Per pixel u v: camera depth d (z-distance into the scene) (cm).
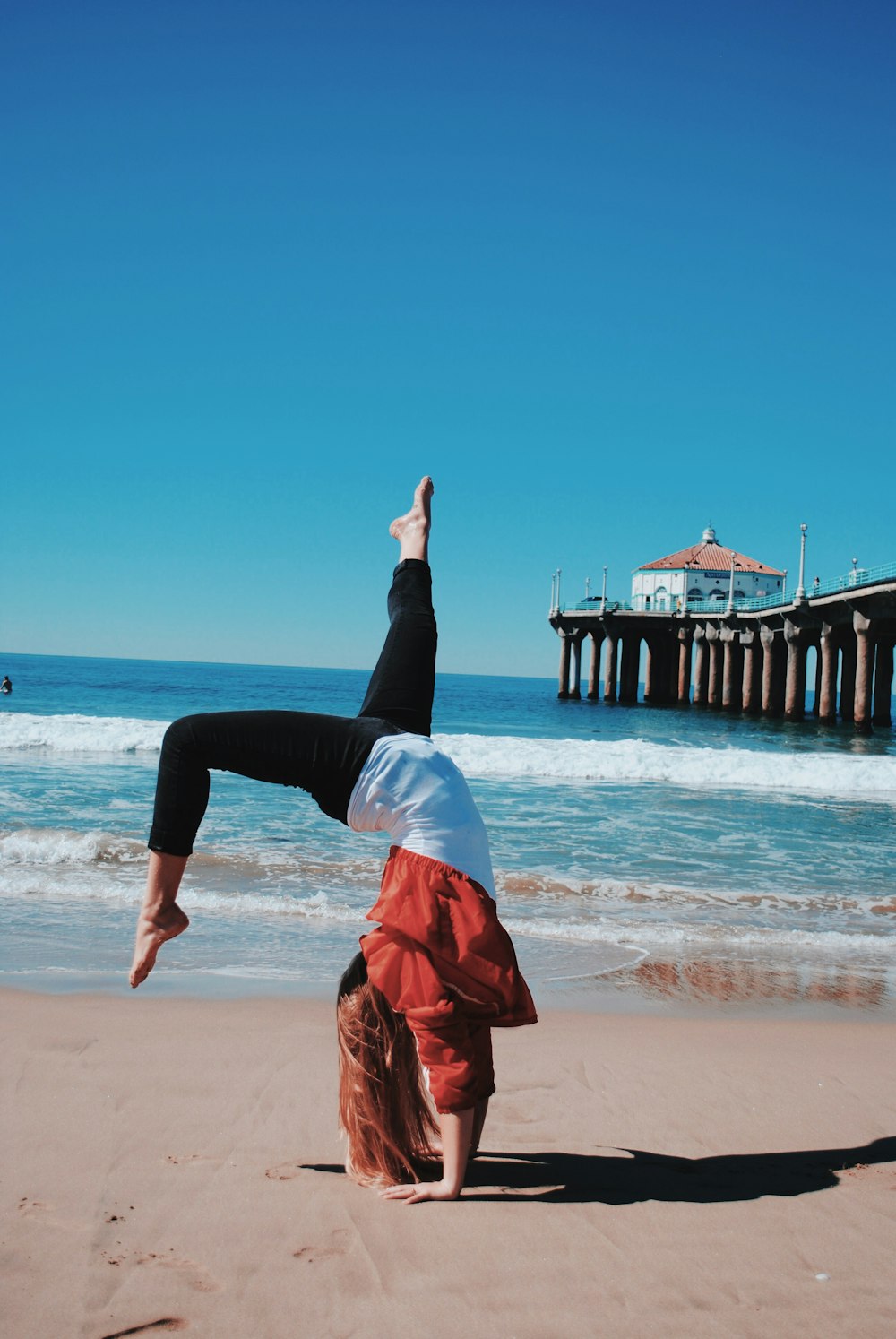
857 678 4109
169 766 222
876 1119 332
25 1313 192
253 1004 460
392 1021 260
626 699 6438
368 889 752
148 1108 318
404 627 256
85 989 482
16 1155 273
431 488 286
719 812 1297
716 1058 406
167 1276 207
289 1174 264
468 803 237
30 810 1080
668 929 673
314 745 225
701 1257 222
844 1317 198
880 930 701
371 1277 208
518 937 646
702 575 7775
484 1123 290
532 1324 192
